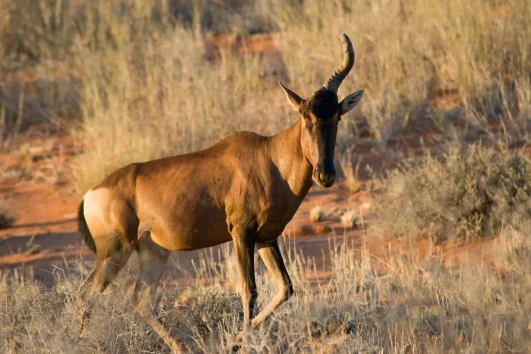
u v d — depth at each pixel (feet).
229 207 86.84
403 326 86.53
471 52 164.86
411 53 171.32
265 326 86.63
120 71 186.39
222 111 163.22
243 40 204.85
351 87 165.99
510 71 163.32
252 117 162.30
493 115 155.74
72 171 161.99
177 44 193.47
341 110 84.12
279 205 86.07
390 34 175.63
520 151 132.16
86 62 192.65
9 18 209.26
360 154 153.28
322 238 127.65
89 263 116.98
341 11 194.08
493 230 119.55
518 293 93.40
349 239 125.80
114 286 89.10
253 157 86.99
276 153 86.58
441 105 162.30
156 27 211.00
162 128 160.15
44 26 216.95
